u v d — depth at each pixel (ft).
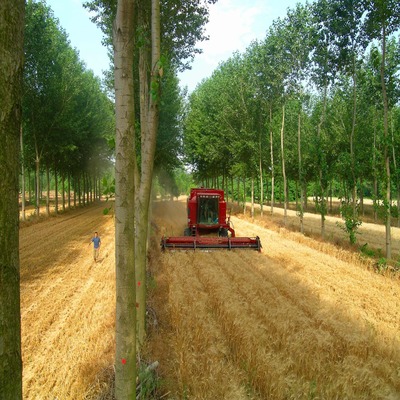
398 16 51.70
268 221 105.29
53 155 113.50
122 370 14.12
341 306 33.14
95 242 55.11
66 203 205.67
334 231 89.20
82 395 21.01
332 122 95.30
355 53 64.80
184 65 41.65
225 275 43.93
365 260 53.52
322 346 24.70
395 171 83.71
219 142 121.60
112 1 33.73
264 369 21.99
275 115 109.29
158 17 24.75
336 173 80.89
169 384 22.36
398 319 31.32
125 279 13.98
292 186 208.44
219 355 23.93
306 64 79.46
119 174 13.85
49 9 94.58
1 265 6.16
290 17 78.84
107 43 44.70
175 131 91.81
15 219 6.48
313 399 19.89
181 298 33.91
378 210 56.80
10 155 6.29
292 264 51.85
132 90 14.07
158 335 28.73
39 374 23.70
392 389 20.92
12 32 6.23
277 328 26.78
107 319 32.37
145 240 27.78
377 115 91.09
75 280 45.16
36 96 94.89
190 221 71.51
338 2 61.52
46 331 30.25
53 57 95.20
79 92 108.27
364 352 24.64
